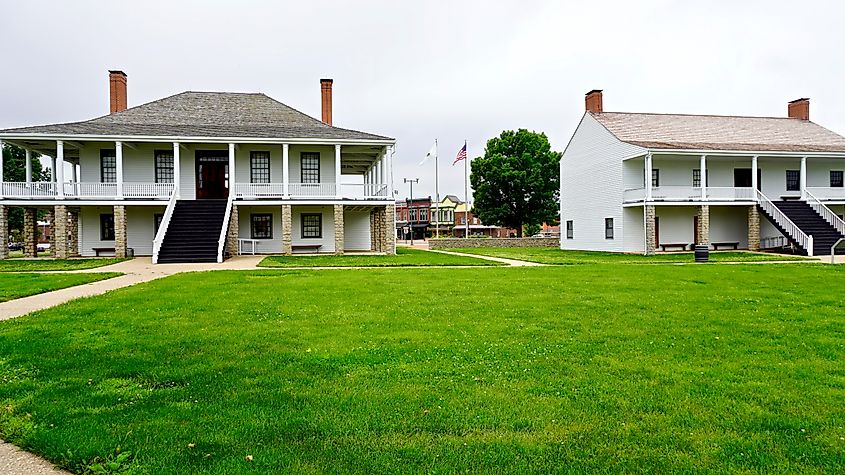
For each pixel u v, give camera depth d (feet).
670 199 96.12
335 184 89.15
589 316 28.55
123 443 12.52
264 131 88.48
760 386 16.56
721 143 107.55
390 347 21.45
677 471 11.29
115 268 61.67
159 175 89.76
